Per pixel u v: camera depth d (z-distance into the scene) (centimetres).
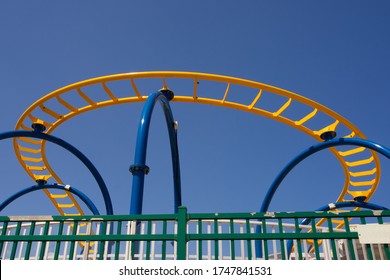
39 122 1548
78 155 1584
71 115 1666
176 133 1507
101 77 1472
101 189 1623
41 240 456
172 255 650
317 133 1541
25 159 1873
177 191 1471
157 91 1267
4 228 474
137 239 440
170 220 452
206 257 631
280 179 1545
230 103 1554
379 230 418
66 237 454
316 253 420
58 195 2086
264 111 1545
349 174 1800
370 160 1675
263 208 1561
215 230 441
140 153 946
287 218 443
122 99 1587
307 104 1474
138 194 871
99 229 600
